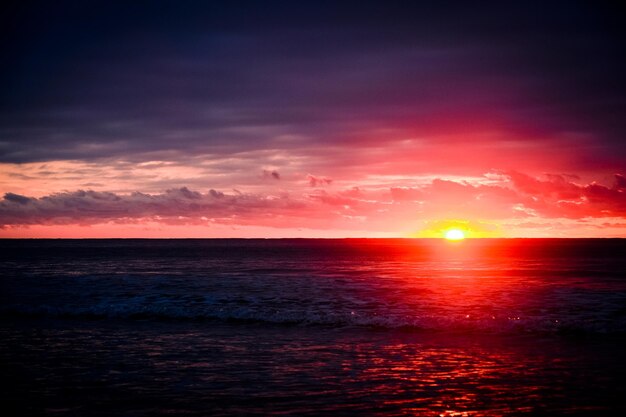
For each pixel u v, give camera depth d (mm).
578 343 17781
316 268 60906
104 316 23688
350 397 11984
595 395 12078
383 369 14414
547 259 83188
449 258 88688
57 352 16625
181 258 93688
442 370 14281
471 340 18328
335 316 22625
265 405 11445
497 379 13406
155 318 23109
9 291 33938
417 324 21000
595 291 33281
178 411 11086
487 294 31531
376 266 64750
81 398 11969
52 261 83000
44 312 24422
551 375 13750
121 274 51094
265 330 20375
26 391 12508
